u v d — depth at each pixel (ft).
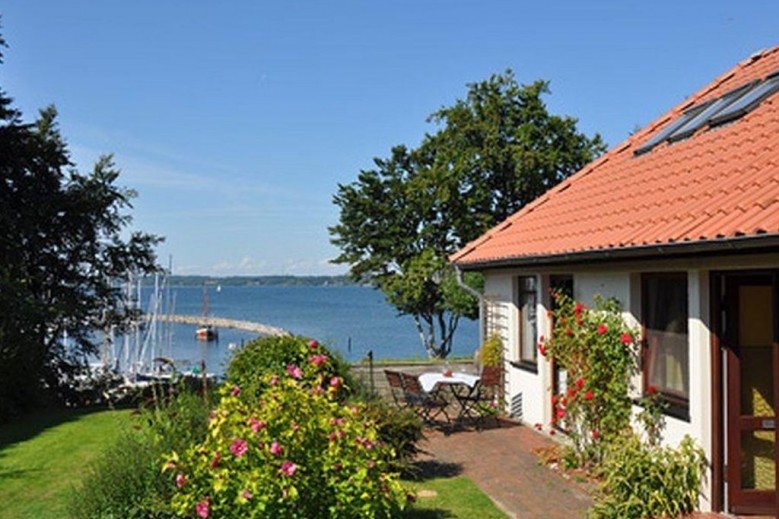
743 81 40.42
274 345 33.73
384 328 265.75
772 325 23.25
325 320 323.78
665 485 24.17
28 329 55.83
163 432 22.62
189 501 17.17
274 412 16.96
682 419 25.61
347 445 17.37
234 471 16.63
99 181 67.31
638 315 29.53
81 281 67.15
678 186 30.14
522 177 102.99
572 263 34.22
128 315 70.69
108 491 19.97
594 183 42.24
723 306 24.20
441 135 107.86
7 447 37.01
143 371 136.46
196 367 114.93
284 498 16.06
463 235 102.73
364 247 105.60
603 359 29.84
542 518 24.72
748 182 24.88
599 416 30.12
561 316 33.09
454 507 25.79
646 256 26.55
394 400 43.88
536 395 40.55
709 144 32.91
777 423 21.95
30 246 62.28
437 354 108.99
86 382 66.74
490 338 48.03
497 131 104.73
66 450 35.65
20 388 50.03
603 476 27.81
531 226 42.52
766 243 19.36
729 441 23.91
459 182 102.47
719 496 24.06
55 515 24.41
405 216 102.94
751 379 24.14
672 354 27.53
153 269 71.26
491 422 42.37
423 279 99.14
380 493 17.24
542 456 33.53
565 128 106.32
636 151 41.83
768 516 23.65
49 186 64.13
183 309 453.58
